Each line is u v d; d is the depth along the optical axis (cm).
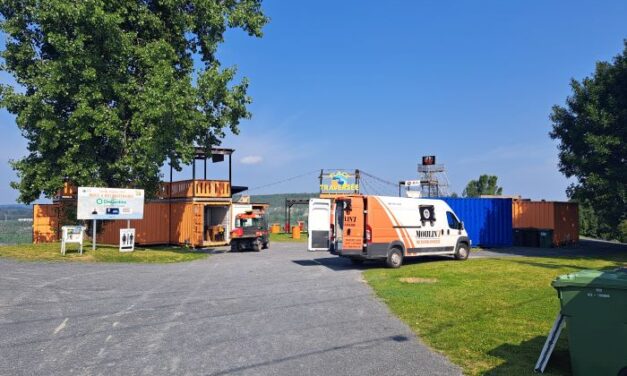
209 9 2630
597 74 2653
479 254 2439
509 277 1476
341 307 1031
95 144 2394
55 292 1197
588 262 1978
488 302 1062
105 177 2442
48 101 2280
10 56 2361
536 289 1239
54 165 2352
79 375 597
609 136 2500
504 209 2917
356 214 1767
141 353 691
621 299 546
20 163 2391
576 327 576
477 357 673
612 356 550
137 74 2475
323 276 1558
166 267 1822
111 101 2375
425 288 1266
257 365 640
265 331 823
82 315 940
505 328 829
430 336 784
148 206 3209
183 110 2312
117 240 3061
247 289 1278
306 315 952
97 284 1340
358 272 1662
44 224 3095
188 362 651
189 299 1123
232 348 719
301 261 2095
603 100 2623
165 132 2297
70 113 2330
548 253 2509
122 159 2345
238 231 2669
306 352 699
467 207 2853
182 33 2655
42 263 1798
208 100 2528
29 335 788
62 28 2203
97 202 2188
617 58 2561
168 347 723
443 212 1988
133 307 1023
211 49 2730
